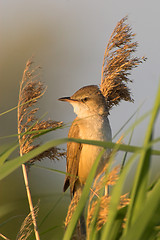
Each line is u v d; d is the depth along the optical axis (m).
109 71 8.52
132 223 3.36
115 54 8.38
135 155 3.37
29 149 6.74
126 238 3.03
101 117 8.96
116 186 3.45
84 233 4.55
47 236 11.39
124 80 8.50
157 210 3.05
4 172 4.10
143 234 3.03
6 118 18.05
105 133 8.92
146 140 3.20
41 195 5.68
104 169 4.46
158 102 3.11
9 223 12.17
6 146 4.79
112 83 8.45
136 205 3.37
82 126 8.93
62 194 5.83
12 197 14.12
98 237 3.96
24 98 6.76
